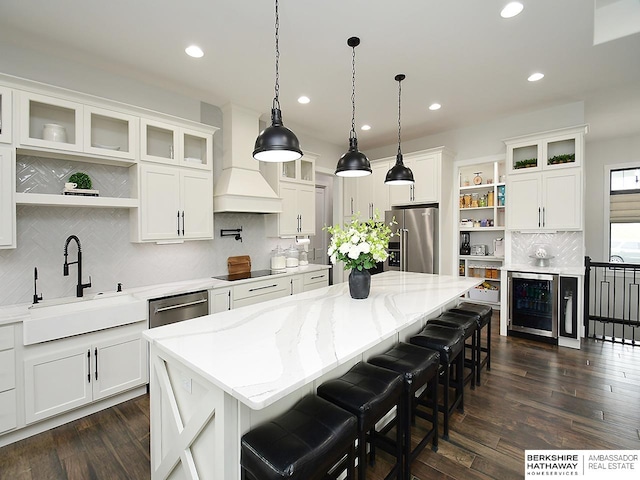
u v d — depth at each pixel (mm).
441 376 2625
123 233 3020
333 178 5777
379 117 4230
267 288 3758
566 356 3396
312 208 4754
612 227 5363
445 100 3676
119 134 2891
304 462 1049
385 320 1804
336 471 1640
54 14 2131
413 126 4629
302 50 2617
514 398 2543
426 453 1924
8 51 2451
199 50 2605
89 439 2082
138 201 2861
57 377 2182
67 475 1772
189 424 1341
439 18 2221
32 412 2074
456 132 4781
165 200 3049
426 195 4695
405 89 3365
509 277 4031
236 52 2637
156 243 3227
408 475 1675
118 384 2473
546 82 3230
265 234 4414
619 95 3555
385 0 2027
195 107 3584
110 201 2689
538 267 3980
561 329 3686
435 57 2738
